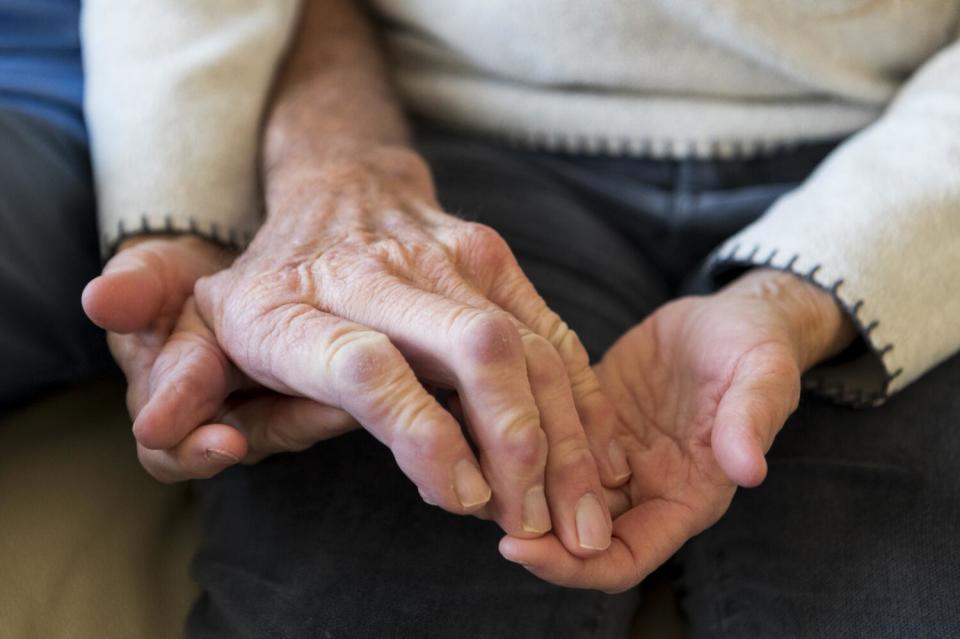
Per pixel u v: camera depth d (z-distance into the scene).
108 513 0.52
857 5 0.57
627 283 0.58
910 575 0.46
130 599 0.49
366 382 0.41
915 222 0.50
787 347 0.45
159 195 0.52
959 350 0.52
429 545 0.47
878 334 0.49
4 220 0.50
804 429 0.51
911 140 0.53
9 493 0.52
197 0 0.56
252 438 0.47
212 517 0.51
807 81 0.58
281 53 0.59
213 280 0.47
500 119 0.63
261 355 0.44
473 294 0.44
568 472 0.42
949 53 0.57
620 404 0.48
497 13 0.59
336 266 0.45
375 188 0.51
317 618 0.45
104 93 0.55
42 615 0.48
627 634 0.50
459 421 0.45
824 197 0.52
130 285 0.46
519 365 0.41
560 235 0.57
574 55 0.59
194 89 0.54
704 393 0.46
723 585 0.49
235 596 0.47
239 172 0.54
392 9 0.64
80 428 0.55
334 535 0.47
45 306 0.52
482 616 0.45
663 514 0.45
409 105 0.65
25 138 0.53
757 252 0.51
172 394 0.43
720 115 0.59
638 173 0.61
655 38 0.58
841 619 0.46
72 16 0.59
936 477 0.48
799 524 0.48
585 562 0.42
